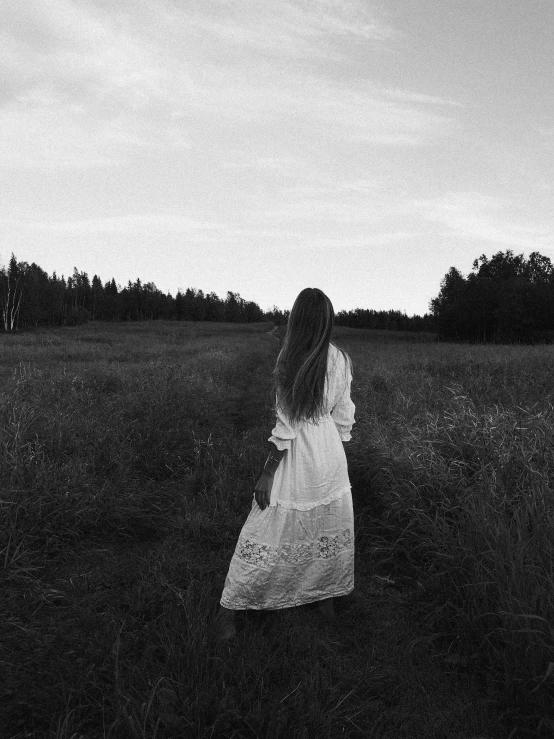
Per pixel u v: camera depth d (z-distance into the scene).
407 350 23.33
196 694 1.95
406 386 8.52
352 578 2.61
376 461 4.47
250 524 2.47
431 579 2.82
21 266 63.88
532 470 3.54
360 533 3.69
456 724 1.94
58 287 78.69
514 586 2.29
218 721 1.86
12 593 2.82
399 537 3.41
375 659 2.32
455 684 2.15
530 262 85.25
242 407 9.23
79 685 2.08
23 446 4.30
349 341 47.88
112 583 3.03
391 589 2.97
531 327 62.41
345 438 2.67
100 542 3.58
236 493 4.32
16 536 3.29
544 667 1.97
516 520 2.92
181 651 2.23
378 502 4.11
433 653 2.35
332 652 2.33
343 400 2.60
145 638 2.43
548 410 5.36
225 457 5.38
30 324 64.31
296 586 2.51
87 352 18.42
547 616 2.12
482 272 85.31
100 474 4.61
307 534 2.47
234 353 20.36
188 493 4.53
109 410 6.46
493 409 5.67
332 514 2.52
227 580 2.47
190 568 3.17
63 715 1.94
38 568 3.03
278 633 2.42
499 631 2.24
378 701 2.06
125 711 1.81
